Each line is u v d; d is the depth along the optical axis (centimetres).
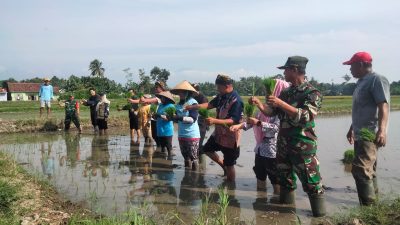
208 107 848
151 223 529
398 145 1334
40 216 557
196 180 839
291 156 599
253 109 715
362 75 648
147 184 802
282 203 660
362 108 637
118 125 2183
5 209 566
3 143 1459
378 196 634
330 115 3509
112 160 1086
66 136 1689
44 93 2073
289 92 602
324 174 888
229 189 760
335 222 545
